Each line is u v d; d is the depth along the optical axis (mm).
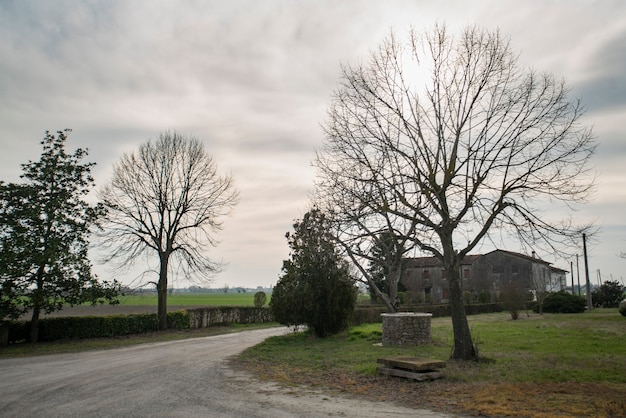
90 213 25078
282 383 12047
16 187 23172
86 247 25094
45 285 23500
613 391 9930
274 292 25734
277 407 9242
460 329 14531
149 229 33156
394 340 19469
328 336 24719
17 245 22297
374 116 16906
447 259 15102
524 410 8516
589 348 16969
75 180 25000
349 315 24906
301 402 9703
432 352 16938
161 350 21156
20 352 20516
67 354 19781
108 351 20875
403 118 16031
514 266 66125
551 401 9125
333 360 15938
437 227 15242
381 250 25125
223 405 9445
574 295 47188
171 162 33875
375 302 52656
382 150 16297
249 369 14633
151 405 9445
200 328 37000
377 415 8539
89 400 9961
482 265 68250
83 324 26750
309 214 25031
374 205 16734
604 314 40688
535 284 49312
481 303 54344
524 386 10594
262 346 21688
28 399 10133
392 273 24609
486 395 9789
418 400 9672
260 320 48375
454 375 11906
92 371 14383
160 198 33312
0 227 22672
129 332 29719
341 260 24750
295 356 17609
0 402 9852
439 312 49750
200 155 34812
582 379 11266
